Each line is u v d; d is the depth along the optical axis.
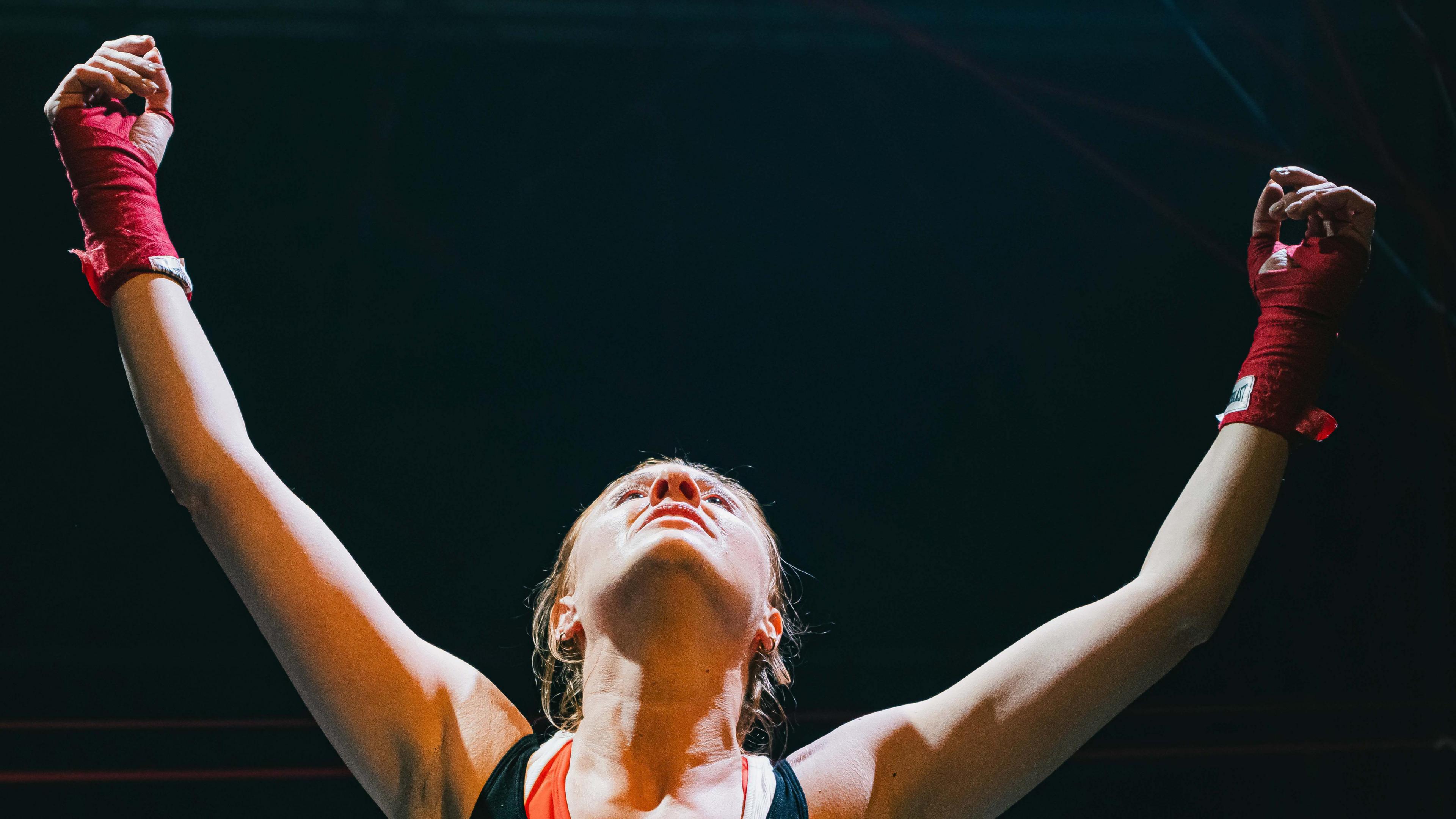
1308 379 2.04
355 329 6.78
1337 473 5.73
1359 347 5.64
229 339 6.67
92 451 6.36
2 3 6.40
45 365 6.43
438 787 1.85
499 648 6.30
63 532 6.21
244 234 6.73
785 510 6.84
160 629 6.05
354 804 4.95
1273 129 6.55
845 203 7.12
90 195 2.05
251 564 1.83
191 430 1.88
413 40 6.84
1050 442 6.88
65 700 5.68
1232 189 6.84
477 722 1.88
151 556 6.21
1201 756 5.36
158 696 5.72
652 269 7.04
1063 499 6.80
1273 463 1.97
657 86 7.03
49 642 5.97
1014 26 6.92
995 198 7.09
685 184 7.07
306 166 6.79
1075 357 6.95
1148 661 1.86
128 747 5.20
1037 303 7.04
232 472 1.86
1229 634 5.89
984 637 6.56
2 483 6.25
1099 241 7.04
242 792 4.91
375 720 1.83
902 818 1.86
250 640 6.05
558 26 6.94
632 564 1.89
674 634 1.88
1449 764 5.07
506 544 6.61
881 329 7.06
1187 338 6.91
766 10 6.96
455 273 6.91
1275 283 2.16
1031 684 1.87
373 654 1.85
